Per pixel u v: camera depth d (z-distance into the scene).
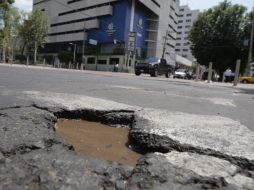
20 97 3.70
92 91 5.36
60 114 3.02
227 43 40.00
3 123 2.22
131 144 2.31
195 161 1.73
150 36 61.94
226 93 7.87
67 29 66.94
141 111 3.39
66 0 67.62
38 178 1.40
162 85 9.22
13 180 1.37
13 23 45.03
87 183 1.39
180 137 2.27
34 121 2.44
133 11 54.50
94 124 2.93
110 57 56.50
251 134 2.60
